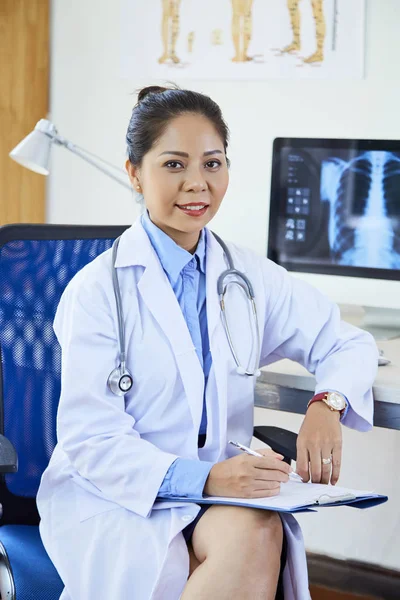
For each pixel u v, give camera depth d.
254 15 2.42
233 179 2.52
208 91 2.52
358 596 2.37
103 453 1.42
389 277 2.09
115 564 1.36
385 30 2.29
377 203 2.08
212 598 1.26
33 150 2.24
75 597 1.37
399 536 2.40
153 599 1.30
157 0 2.53
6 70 2.74
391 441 2.38
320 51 2.36
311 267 2.16
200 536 1.35
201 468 1.38
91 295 1.50
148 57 2.57
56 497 1.51
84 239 1.70
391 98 2.31
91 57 2.65
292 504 1.29
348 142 2.09
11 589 1.37
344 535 2.47
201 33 2.49
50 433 1.64
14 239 1.64
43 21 2.66
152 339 1.50
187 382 1.49
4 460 1.32
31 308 1.64
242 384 1.60
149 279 1.52
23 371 1.63
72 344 1.46
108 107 2.65
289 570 1.40
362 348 1.65
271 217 2.18
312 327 1.68
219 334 1.57
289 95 2.42
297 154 2.13
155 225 1.57
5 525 1.61
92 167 2.69
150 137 1.48
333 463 1.52
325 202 2.12
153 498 1.38
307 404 1.69
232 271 1.61
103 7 2.61
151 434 1.51
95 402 1.44
